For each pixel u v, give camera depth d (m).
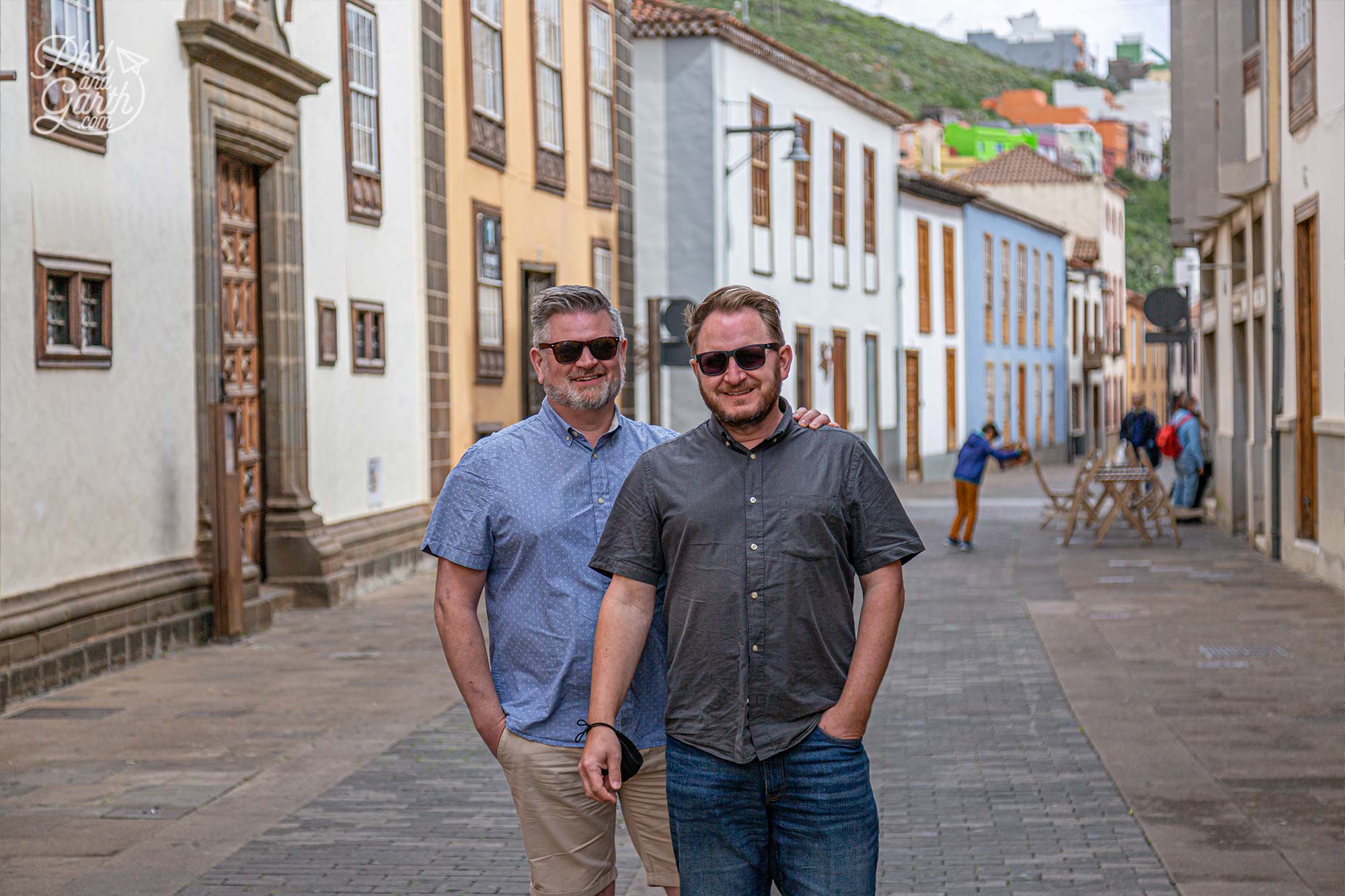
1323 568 14.40
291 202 12.92
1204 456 23.53
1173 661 10.25
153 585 10.41
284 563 13.00
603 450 4.12
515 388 18.70
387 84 15.16
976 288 46.22
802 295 32.91
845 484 3.59
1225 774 7.00
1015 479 39.69
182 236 11.11
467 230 17.14
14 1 8.95
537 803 4.04
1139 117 147.75
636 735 4.01
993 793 6.78
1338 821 6.13
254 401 12.79
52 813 6.49
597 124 21.62
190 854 5.89
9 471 8.87
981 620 12.61
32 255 9.13
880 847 5.95
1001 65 144.62
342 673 9.91
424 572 15.95
